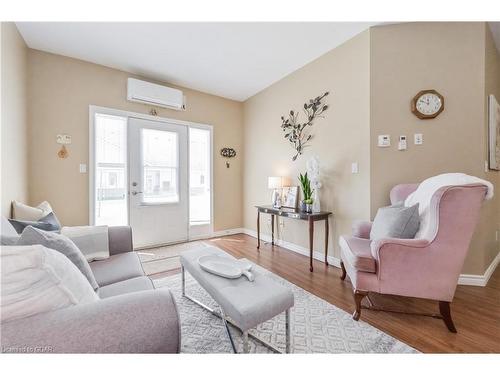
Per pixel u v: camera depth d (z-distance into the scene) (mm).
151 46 2549
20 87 2250
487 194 1389
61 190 2676
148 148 3312
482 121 2061
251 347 1325
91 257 1567
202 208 3904
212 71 3158
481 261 2078
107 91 2975
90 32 2283
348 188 2529
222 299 1159
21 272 621
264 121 3758
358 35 2393
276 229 3525
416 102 2191
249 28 2268
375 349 1295
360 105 2400
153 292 763
